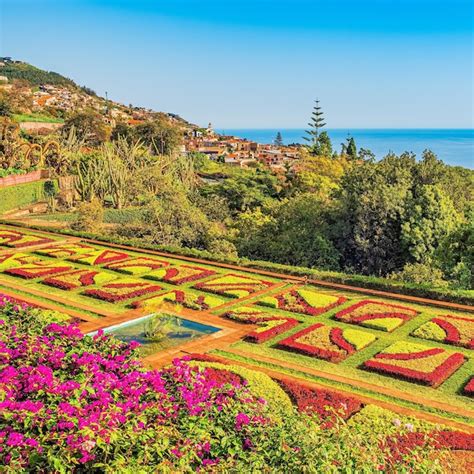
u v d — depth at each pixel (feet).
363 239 115.24
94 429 24.84
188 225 134.41
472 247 83.92
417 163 128.26
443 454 32.71
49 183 204.44
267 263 96.12
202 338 63.00
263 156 440.04
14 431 25.38
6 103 332.80
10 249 108.78
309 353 58.34
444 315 71.10
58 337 38.63
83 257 100.94
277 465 26.20
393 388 51.31
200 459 26.45
